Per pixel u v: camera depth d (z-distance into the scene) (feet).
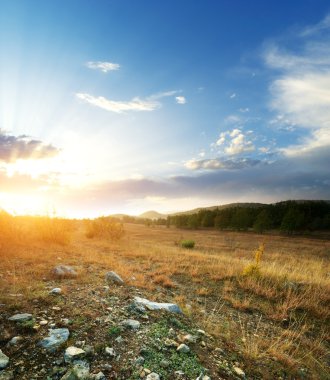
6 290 16.76
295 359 15.31
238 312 22.58
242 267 37.27
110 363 10.67
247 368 12.85
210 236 222.69
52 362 10.29
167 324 14.94
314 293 27.32
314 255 115.14
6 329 12.09
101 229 75.25
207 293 26.20
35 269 23.20
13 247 32.22
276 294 27.30
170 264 38.42
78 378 9.40
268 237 228.02
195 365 11.45
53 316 13.84
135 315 15.20
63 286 19.06
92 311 14.89
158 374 10.38
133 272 30.30
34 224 42.98
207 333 15.44
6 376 9.31
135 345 12.14
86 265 28.58
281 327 20.88
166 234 231.50
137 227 366.63
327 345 18.95
